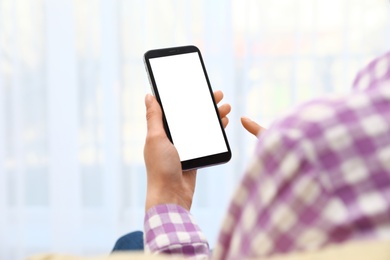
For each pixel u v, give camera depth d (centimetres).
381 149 41
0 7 275
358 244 40
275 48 270
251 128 96
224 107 113
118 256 47
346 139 41
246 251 44
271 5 268
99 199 283
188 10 270
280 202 42
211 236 278
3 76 279
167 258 47
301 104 44
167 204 69
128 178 280
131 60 274
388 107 42
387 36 267
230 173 275
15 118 279
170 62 112
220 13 268
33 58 278
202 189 278
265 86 271
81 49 275
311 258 40
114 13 272
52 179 282
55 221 283
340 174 41
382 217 41
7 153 282
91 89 277
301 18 268
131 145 279
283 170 42
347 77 269
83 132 280
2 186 283
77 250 284
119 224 283
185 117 109
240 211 45
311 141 41
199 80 112
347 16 267
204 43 270
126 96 276
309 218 41
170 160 76
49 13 274
